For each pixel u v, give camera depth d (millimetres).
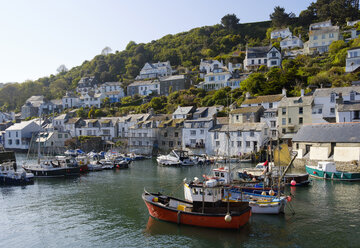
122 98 133375
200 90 107750
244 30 171875
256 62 115250
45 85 192625
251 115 72500
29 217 28438
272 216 26906
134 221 26672
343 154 47000
